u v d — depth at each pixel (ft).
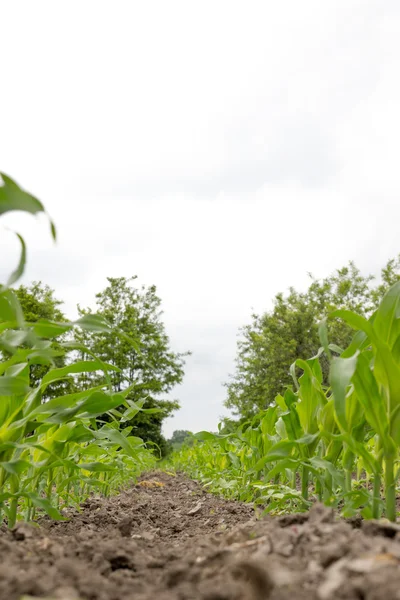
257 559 5.07
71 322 7.92
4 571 4.78
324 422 9.06
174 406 103.55
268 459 8.96
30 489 10.04
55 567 5.35
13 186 4.75
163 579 5.32
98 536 8.09
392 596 3.75
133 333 102.83
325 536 5.58
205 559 5.76
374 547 4.94
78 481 14.82
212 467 23.32
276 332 96.58
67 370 8.51
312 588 4.37
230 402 100.83
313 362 9.92
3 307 5.96
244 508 13.92
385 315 7.75
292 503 11.44
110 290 113.09
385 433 7.55
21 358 7.69
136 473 22.90
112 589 4.78
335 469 8.39
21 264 5.70
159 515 14.08
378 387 8.03
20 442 8.55
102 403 8.85
